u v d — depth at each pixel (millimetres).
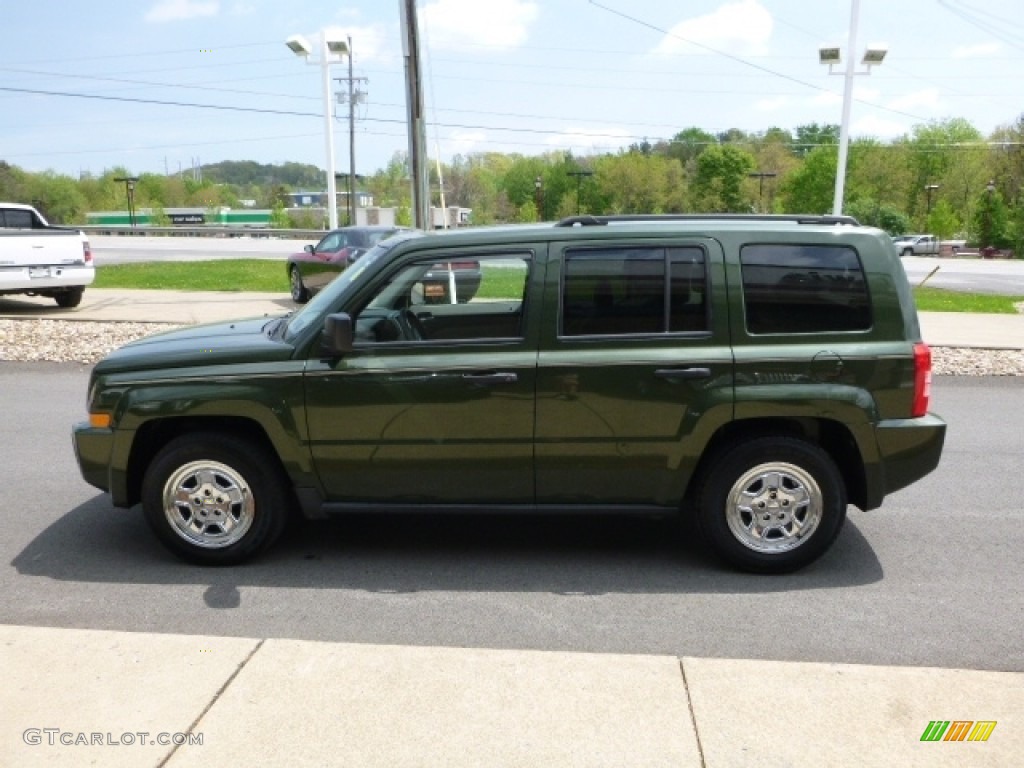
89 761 2867
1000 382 10523
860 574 4656
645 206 86500
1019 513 5711
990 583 4539
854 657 3707
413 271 4523
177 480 4621
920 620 4082
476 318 4547
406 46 13906
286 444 4504
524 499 4617
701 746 2965
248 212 101250
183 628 3963
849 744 2982
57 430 7777
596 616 4105
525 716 3135
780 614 4137
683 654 3727
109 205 108688
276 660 3523
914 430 4438
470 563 4770
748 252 4434
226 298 17641
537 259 4457
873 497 4543
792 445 4441
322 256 15922
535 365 4402
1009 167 81250
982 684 3383
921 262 47375
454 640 3850
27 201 96312
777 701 3242
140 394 4535
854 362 4387
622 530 5297
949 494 6125
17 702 3217
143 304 16500
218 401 4477
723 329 4402
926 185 85562
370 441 4496
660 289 4438
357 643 3727
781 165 94375
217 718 3117
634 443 4453
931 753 2936
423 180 14398
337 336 4285
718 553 4590
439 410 4449
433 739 2998
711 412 4391
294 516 5496
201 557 4688
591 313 4441
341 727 3066
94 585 4453
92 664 3486
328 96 29844
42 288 14828
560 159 106375
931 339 13266
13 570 4652
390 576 4582
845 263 4441
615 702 3225
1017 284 29375
